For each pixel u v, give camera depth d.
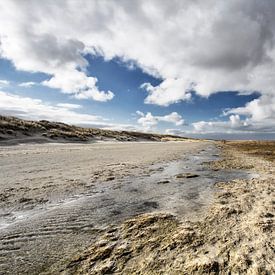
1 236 5.65
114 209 7.55
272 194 8.84
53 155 21.11
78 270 4.28
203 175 13.22
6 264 4.48
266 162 19.09
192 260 4.48
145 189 10.00
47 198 8.55
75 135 55.50
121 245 5.15
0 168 13.64
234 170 14.98
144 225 6.20
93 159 18.98
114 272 4.20
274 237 5.29
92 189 9.86
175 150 32.75
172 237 5.44
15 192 9.09
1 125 42.75
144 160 19.23
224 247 4.91
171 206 7.79
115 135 83.81
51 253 4.87
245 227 5.86
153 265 4.37
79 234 5.75
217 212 7.02
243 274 4.02
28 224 6.35
